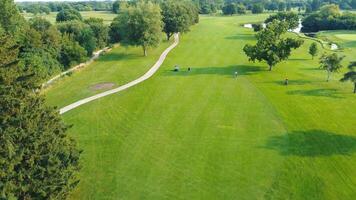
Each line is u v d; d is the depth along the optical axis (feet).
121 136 170.81
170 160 148.36
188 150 156.04
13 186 93.30
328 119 184.44
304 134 168.14
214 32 486.38
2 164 93.04
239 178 134.41
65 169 112.27
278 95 222.07
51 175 105.40
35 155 104.06
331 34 479.41
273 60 274.57
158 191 127.85
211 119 188.03
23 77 115.65
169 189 128.88
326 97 217.56
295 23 520.01
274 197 122.83
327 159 145.59
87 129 179.42
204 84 248.11
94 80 266.36
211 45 388.57
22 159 101.04
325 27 551.18
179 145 160.66
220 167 142.10
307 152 151.64
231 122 183.83
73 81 265.95
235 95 224.33
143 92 233.96
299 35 466.29
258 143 160.76
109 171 140.97
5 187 90.79
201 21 633.20
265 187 128.57
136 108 206.08
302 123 180.34
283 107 202.08
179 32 439.63
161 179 135.13
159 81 257.75
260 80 254.68
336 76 264.31
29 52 258.16
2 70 106.93
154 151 155.94
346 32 503.20
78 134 173.88
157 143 163.02
